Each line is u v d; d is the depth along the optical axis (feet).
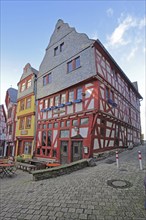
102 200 14.26
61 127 46.11
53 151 47.55
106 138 42.73
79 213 12.28
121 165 28.09
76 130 40.45
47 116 52.85
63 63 50.14
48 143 50.47
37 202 14.62
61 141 45.19
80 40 45.37
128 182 18.49
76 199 14.73
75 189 17.28
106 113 41.75
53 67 54.29
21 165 42.78
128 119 63.57
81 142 39.22
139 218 11.34
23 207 13.82
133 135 70.85
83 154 37.42
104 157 37.47
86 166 30.22
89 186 17.94
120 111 54.08
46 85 56.08
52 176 24.08
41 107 56.95
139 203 13.44
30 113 60.95
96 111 37.35
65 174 25.54
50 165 35.94
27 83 67.51
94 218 11.55
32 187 19.34
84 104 40.75
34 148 55.42
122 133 55.26
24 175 36.47
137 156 38.47
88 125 38.29
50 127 50.75
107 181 19.20
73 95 44.73
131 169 24.67
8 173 36.32
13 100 79.46
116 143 48.98
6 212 13.08
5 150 78.28
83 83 42.27
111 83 47.70
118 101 53.06
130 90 71.87
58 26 55.83
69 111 44.55
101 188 17.10
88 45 42.29
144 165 27.45
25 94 66.90
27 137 60.08
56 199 14.99
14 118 72.59
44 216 12.13
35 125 57.82
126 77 61.67
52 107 50.47
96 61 40.16
